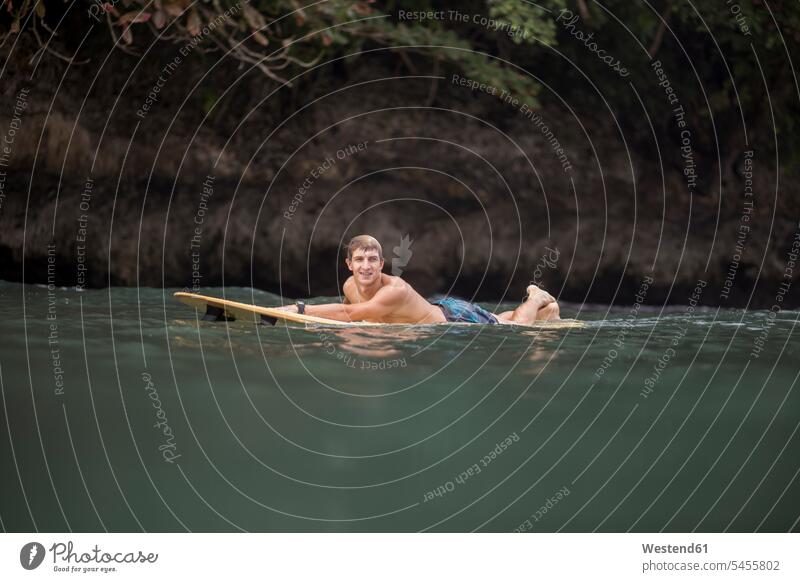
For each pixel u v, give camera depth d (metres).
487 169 34.22
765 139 34.00
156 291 26.16
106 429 10.55
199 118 31.30
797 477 9.85
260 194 32.41
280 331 16.31
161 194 31.22
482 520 9.16
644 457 10.23
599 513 9.42
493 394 12.23
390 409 11.52
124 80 29.94
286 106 32.53
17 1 27.09
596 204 34.41
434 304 19.34
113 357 13.68
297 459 9.99
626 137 34.66
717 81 34.06
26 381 12.22
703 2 31.70
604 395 12.28
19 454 9.83
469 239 33.62
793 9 31.91
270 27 29.91
